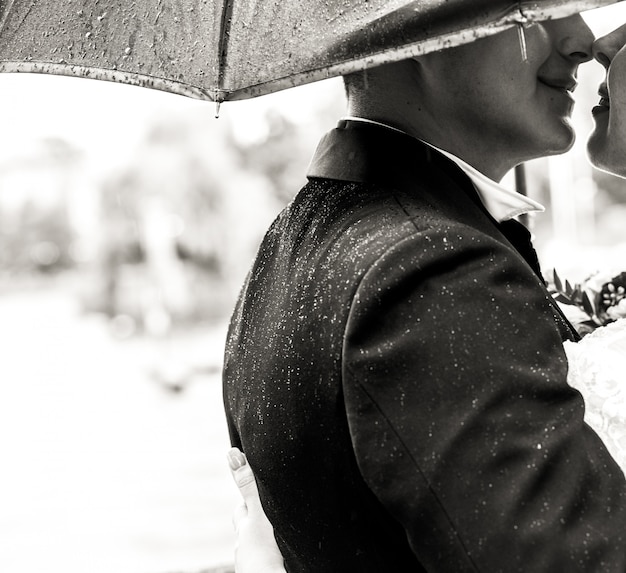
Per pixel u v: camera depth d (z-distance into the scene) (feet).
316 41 3.22
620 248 19.98
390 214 3.52
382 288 3.21
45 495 21.71
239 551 4.06
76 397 34.99
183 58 3.49
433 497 3.01
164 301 44.80
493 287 3.23
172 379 36.04
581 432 3.17
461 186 3.87
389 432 3.10
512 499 2.97
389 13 3.06
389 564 3.41
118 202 44.68
